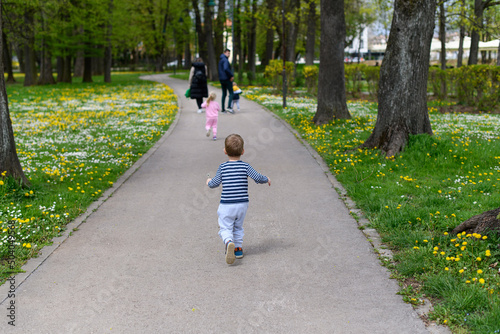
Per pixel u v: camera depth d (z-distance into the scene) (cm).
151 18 5491
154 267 450
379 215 582
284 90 1769
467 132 1209
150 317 356
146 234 541
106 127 1411
